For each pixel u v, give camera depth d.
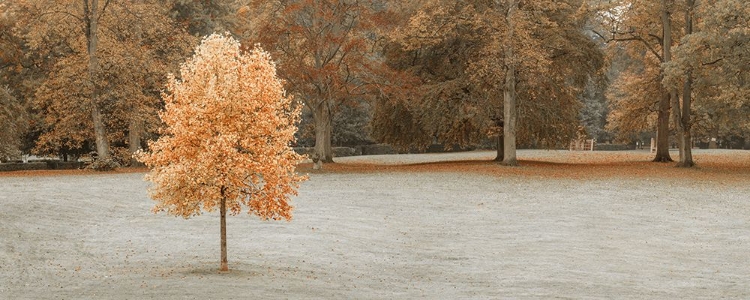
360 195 31.62
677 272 17.27
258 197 16.42
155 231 22.19
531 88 46.78
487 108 46.81
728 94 41.00
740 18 40.59
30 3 43.06
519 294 14.20
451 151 82.50
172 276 15.34
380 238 22.03
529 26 44.34
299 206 28.11
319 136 44.34
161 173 15.92
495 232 23.58
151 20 45.41
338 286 14.83
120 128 49.72
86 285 14.31
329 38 42.41
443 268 17.72
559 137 51.62
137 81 45.16
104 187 31.98
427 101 46.53
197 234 21.80
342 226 23.73
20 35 46.50
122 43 45.44
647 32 51.69
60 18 44.59
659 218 26.72
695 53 42.25
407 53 50.22
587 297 13.85
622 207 29.28
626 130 58.47
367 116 75.56
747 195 33.22
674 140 87.19
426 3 47.31
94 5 43.28
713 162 54.19
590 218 26.58
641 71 73.69
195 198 16.00
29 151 55.25
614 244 21.53
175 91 16.23
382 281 15.82
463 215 26.95
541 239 22.30
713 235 23.25
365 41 46.25
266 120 16.05
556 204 29.89
